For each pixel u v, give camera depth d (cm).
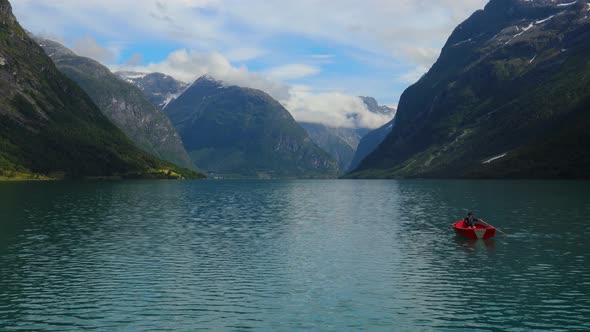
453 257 6028
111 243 7000
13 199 14600
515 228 8206
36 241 7100
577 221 8969
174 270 5369
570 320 3819
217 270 5378
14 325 3725
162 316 3925
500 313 3988
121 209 11869
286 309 4100
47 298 4362
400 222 9500
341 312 4034
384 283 4859
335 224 9219
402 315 3959
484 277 5056
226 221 9675
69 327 3694
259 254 6256
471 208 11956
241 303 4253
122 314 3969
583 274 5128
